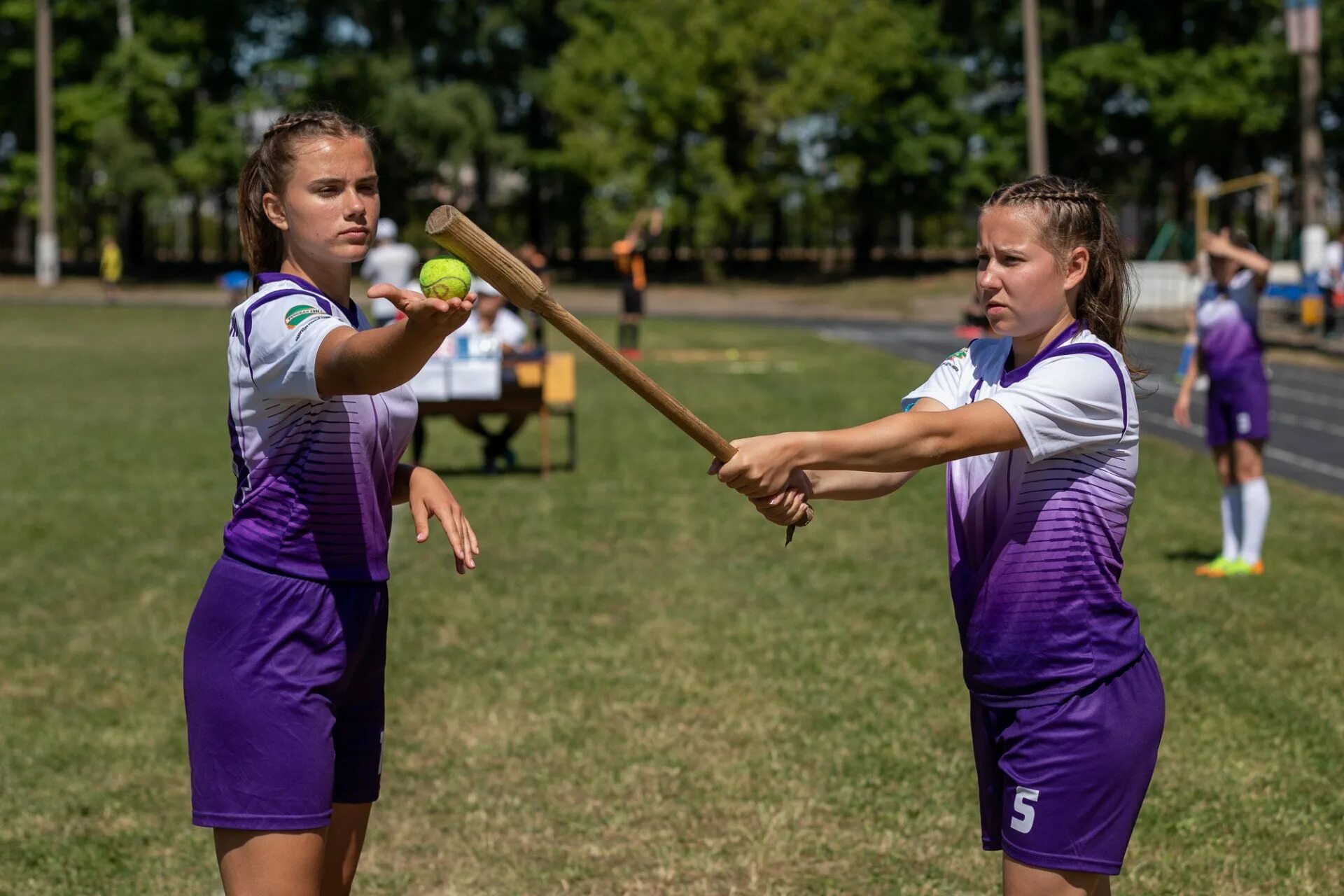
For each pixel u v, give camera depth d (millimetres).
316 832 2783
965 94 52438
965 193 53281
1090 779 2654
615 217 47406
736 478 2553
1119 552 2752
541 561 8406
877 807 4664
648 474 11734
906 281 49875
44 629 6906
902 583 7816
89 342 26734
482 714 5602
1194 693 5762
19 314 35281
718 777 4914
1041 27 50938
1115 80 49094
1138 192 57500
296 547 2807
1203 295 7957
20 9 50438
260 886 2748
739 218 48312
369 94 52031
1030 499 2723
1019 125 50969
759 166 48188
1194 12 51438
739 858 4277
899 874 4176
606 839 4434
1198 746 5172
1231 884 4078
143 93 50125
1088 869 2666
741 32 45406
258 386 2740
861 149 50812
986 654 2764
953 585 2857
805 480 2848
